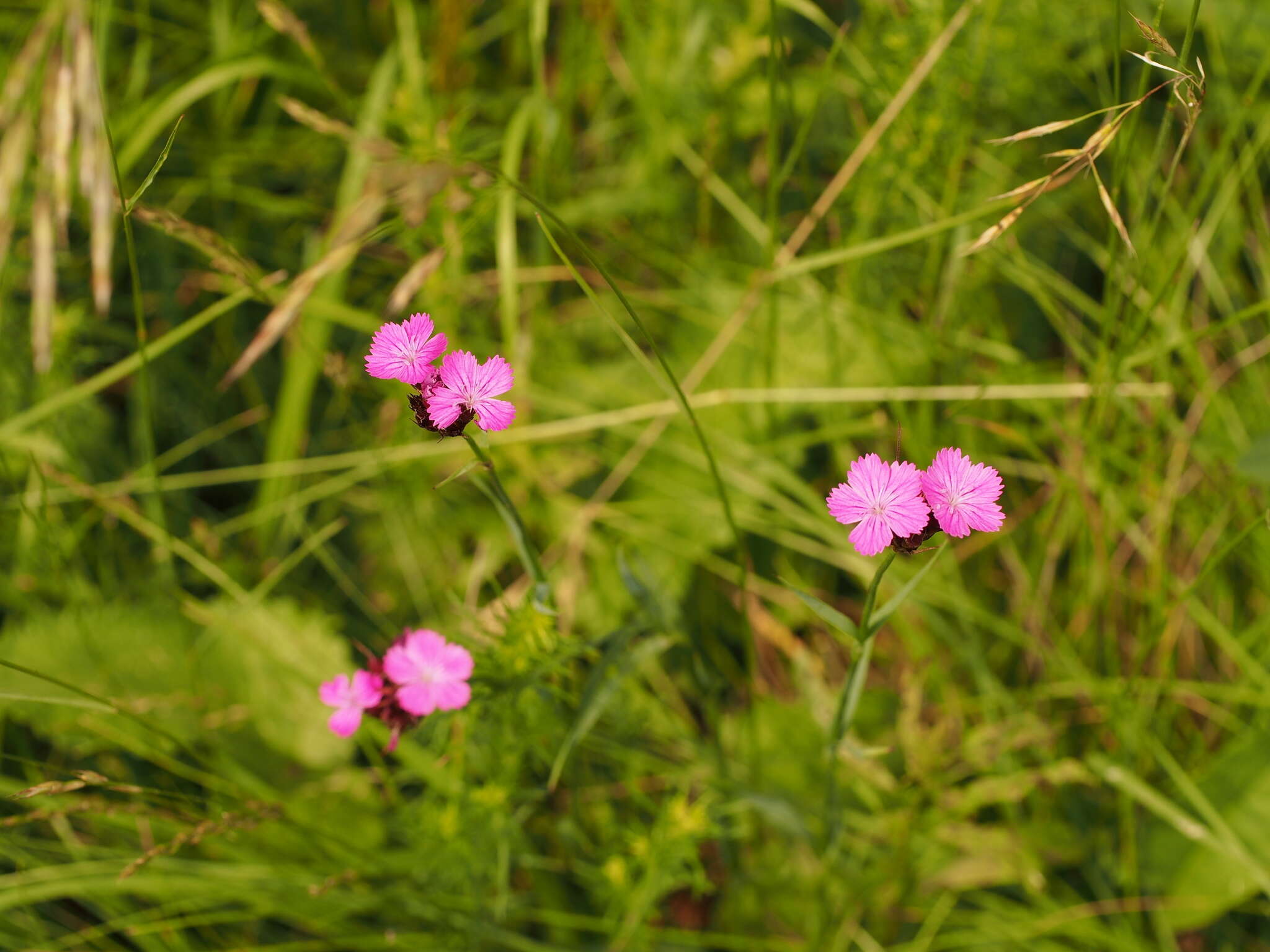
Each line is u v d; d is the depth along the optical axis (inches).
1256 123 33.7
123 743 29.2
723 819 29.2
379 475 35.1
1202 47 34.7
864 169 32.7
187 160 38.7
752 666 27.9
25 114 29.6
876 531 20.5
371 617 34.0
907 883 28.8
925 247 33.8
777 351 35.4
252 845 29.4
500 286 33.7
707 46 37.2
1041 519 32.7
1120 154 26.2
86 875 27.8
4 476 33.7
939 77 30.2
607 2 37.2
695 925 30.2
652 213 38.2
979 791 28.8
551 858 29.7
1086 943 28.9
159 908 28.2
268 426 37.9
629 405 35.9
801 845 29.6
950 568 31.9
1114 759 29.6
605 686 24.4
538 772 27.0
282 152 39.3
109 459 36.2
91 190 28.6
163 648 32.0
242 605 32.6
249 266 27.5
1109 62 34.7
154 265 37.8
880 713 31.4
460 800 26.0
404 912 28.4
